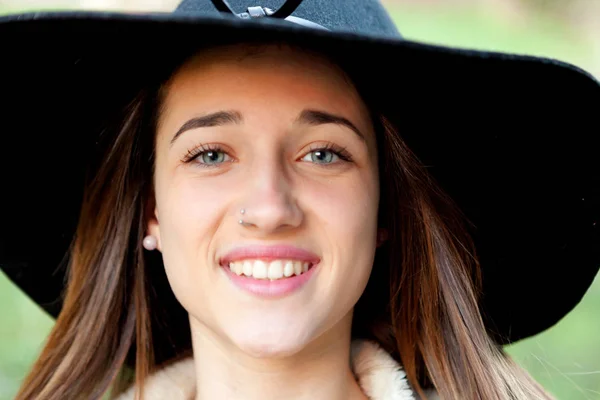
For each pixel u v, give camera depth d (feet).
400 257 7.52
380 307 7.74
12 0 17.07
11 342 12.73
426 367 7.53
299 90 6.31
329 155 6.53
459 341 7.36
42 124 7.38
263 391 6.79
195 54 6.46
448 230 7.43
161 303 7.97
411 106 7.07
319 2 6.66
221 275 6.48
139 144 7.36
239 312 6.40
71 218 8.05
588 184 6.98
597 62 20.21
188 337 8.08
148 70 7.04
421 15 21.71
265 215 6.13
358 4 6.95
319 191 6.40
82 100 7.29
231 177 6.40
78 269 7.85
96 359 7.81
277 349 6.30
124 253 7.73
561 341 13.25
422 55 5.65
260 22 5.10
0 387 11.46
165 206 6.73
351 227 6.48
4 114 7.19
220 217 6.38
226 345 6.80
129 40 6.25
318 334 6.47
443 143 7.36
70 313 7.86
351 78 6.55
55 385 7.81
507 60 5.69
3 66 6.67
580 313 14.05
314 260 6.43
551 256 7.54
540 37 20.95
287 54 6.33
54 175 7.77
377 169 6.91
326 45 5.75
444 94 6.81
